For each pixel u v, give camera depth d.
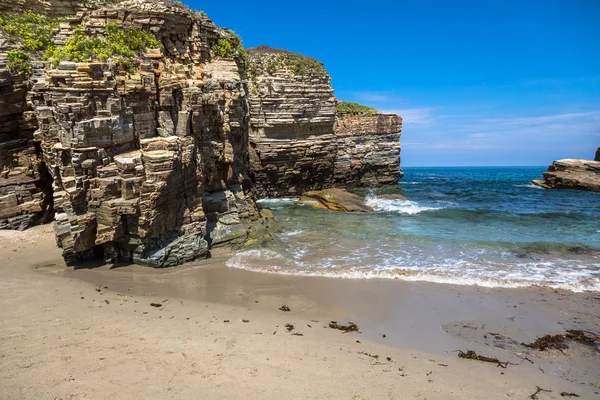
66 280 13.15
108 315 10.27
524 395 7.62
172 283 13.67
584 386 8.05
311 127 43.44
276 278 14.51
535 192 50.97
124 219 14.42
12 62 18.70
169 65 17.09
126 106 14.78
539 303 12.73
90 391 6.58
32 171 19.86
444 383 7.86
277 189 42.16
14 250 16.09
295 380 7.50
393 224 25.56
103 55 14.29
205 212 18.48
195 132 17.62
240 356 8.34
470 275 15.21
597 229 24.44
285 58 42.19
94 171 13.84
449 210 32.00
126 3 17.00
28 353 7.72
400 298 12.88
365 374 7.98
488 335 10.41
